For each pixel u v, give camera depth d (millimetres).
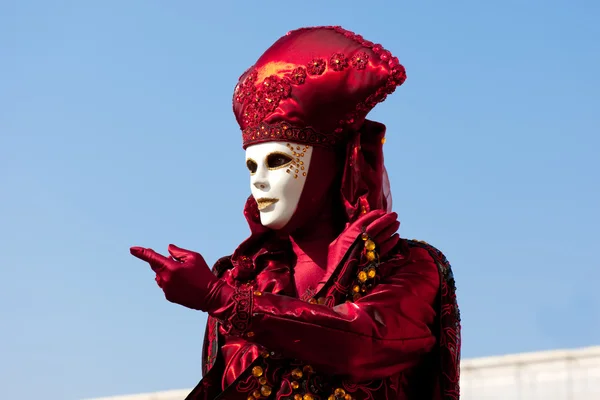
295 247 5195
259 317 4602
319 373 4836
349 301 4777
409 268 4980
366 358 4676
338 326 4625
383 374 4758
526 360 11383
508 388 11383
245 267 5246
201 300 4602
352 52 5020
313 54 5047
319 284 4941
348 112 5047
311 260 5133
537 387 11258
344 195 5090
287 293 5090
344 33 5109
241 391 4844
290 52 5086
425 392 5035
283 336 4617
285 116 5012
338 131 5074
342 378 4816
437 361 4965
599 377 11000
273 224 5070
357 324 4645
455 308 5039
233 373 5023
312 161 5055
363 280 4844
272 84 5031
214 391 5070
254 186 5074
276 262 5223
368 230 4906
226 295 4605
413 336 4785
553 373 11219
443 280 5020
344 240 4938
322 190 5109
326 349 4633
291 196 5039
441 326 4953
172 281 4578
